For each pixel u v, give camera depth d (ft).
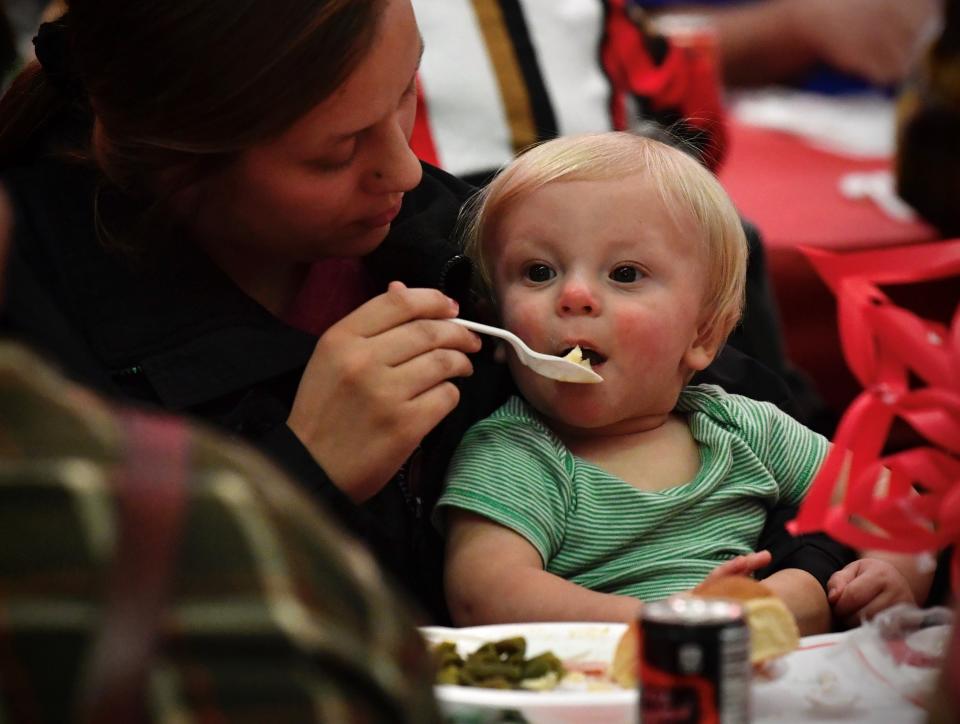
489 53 14.64
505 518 9.18
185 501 4.08
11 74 10.43
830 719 6.66
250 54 7.99
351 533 8.64
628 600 8.57
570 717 6.28
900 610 7.54
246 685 3.99
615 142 9.96
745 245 10.20
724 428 10.09
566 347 9.44
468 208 10.49
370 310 8.92
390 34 8.32
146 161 8.64
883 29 29.19
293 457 8.41
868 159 24.22
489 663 7.08
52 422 4.24
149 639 3.92
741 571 7.91
